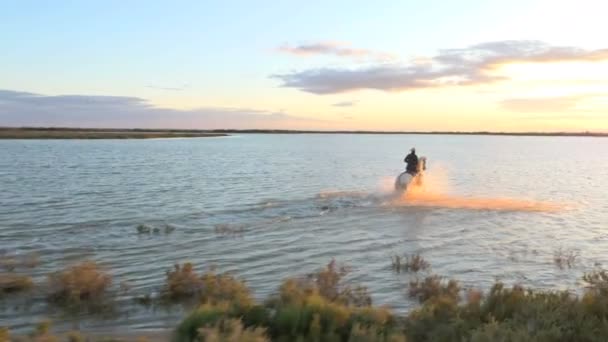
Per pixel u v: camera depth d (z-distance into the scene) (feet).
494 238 61.72
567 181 141.79
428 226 68.08
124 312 33.81
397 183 97.81
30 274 42.65
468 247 56.80
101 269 44.78
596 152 381.81
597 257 53.26
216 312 25.53
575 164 223.92
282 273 45.37
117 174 140.15
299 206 83.71
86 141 479.82
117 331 30.19
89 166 167.73
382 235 62.03
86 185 111.86
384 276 44.73
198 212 77.15
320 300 26.35
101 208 80.12
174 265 43.19
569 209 86.53
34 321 31.91
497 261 50.93
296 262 49.26
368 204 86.43
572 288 42.16
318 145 496.23
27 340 25.70
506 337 22.54
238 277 43.86
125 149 310.24
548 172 174.91
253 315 25.89
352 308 27.55
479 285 42.70
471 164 215.72
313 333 23.91
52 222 67.26
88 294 36.73
